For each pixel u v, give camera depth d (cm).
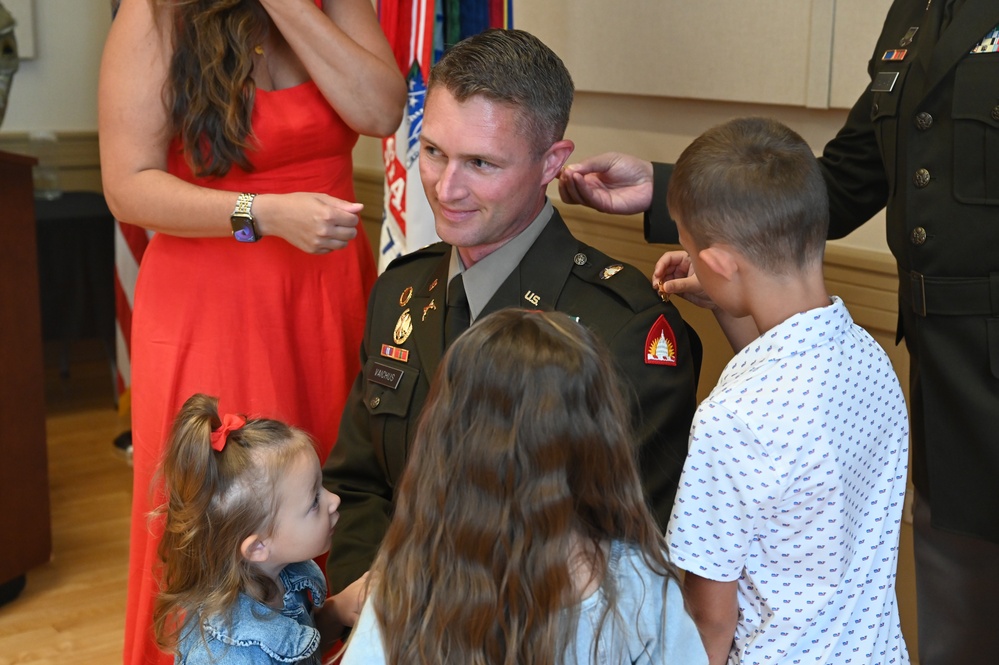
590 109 306
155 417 206
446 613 123
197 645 154
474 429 122
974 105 165
